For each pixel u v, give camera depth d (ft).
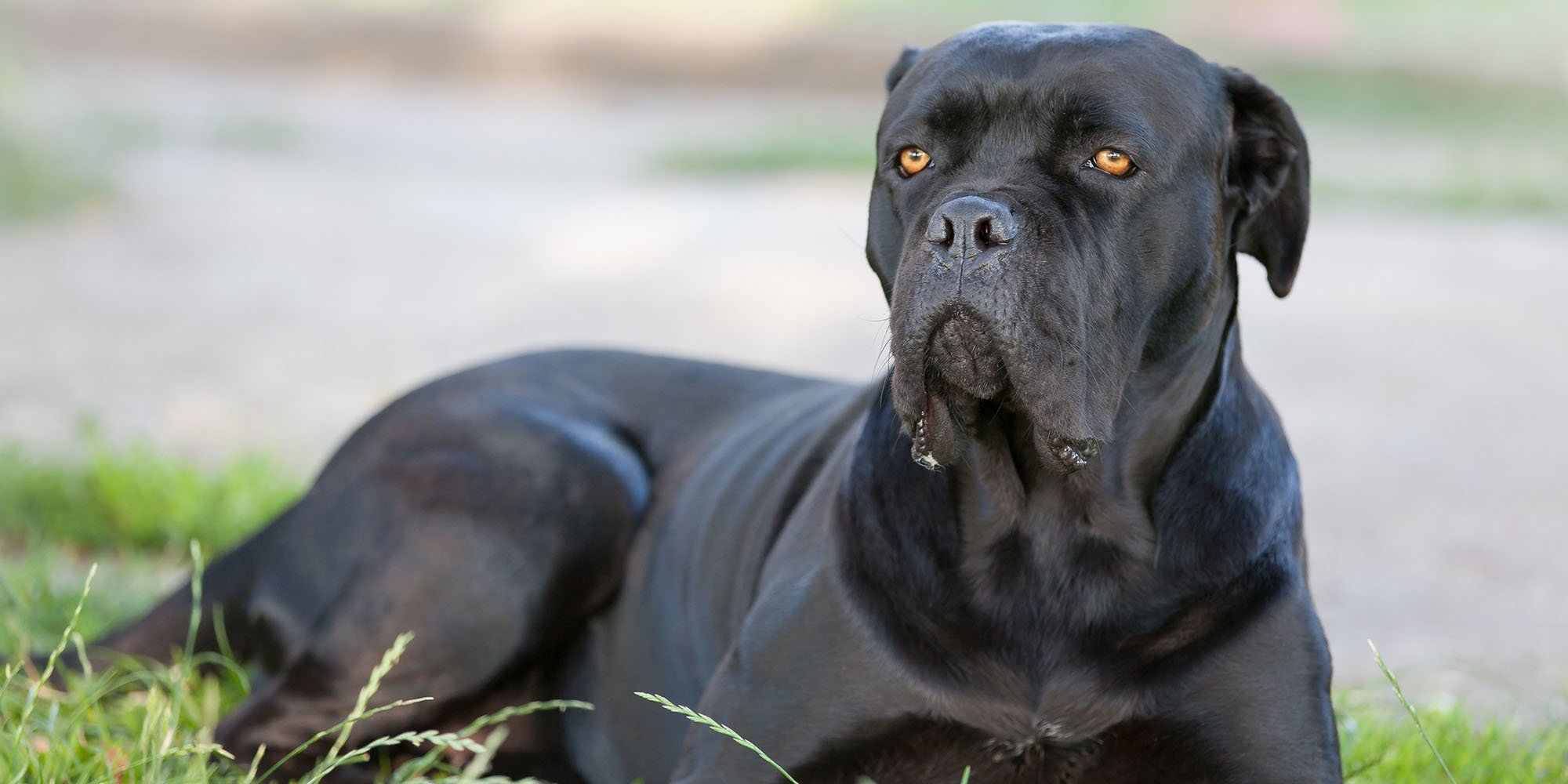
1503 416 46.75
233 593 23.68
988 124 17.75
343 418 44.98
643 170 97.09
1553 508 38.17
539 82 140.15
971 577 18.30
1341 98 120.98
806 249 71.05
